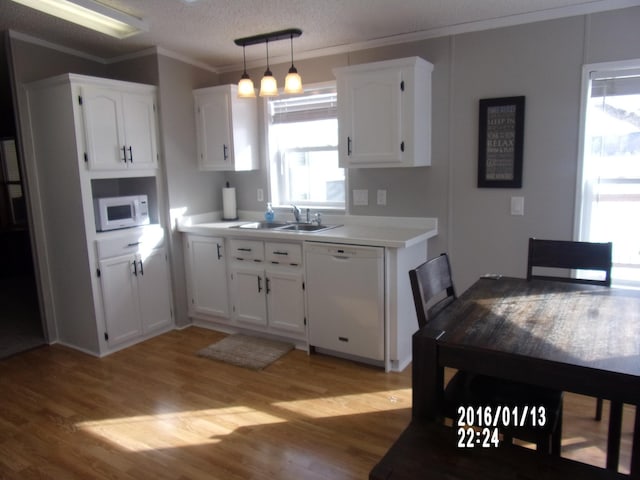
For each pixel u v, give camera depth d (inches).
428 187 136.8
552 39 116.4
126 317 144.7
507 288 90.7
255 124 163.6
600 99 114.4
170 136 152.5
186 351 140.9
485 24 122.7
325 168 157.8
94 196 159.6
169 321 158.4
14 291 215.8
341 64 145.6
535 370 58.8
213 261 152.9
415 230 135.3
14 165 249.3
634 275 116.6
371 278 120.3
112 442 95.2
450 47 128.3
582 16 112.7
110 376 125.1
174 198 155.8
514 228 127.0
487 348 61.7
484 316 74.3
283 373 124.4
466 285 135.3
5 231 242.5
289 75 121.8
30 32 132.1
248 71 163.6
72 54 147.3
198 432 98.0
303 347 139.7
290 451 90.8
